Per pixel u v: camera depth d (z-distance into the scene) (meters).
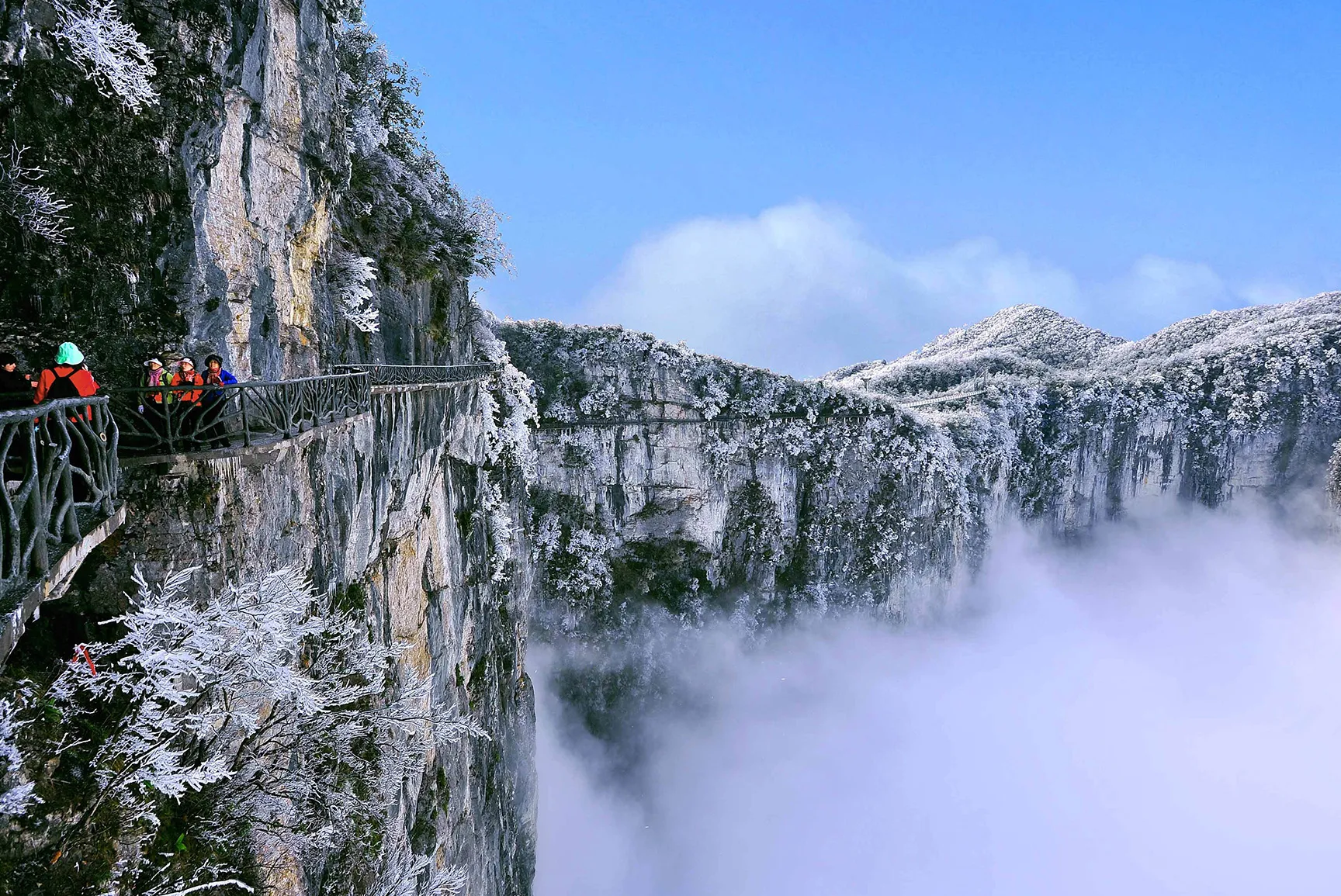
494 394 33.81
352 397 13.04
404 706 10.48
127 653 7.70
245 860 8.56
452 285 25.98
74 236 9.01
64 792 6.38
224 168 10.88
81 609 7.74
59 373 7.01
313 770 9.22
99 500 6.89
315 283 14.22
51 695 6.56
